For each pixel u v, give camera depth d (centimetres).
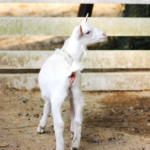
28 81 752
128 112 628
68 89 406
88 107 659
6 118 576
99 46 1027
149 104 682
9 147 442
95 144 464
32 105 664
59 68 407
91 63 758
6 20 726
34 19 730
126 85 773
